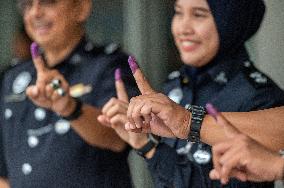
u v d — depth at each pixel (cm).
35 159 715
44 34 734
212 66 664
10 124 746
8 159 745
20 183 724
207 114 493
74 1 736
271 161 411
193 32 659
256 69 650
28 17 741
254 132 507
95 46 739
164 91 691
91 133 678
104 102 697
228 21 650
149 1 1102
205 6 652
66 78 721
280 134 506
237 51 663
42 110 720
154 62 1103
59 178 701
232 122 512
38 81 638
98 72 709
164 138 643
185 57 668
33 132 722
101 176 698
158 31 1101
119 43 1133
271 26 914
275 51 915
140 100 486
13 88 759
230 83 636
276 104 605
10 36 1259
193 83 667
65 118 664
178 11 671
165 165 613
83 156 695
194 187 599
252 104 608
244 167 416
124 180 712
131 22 1116
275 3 909
